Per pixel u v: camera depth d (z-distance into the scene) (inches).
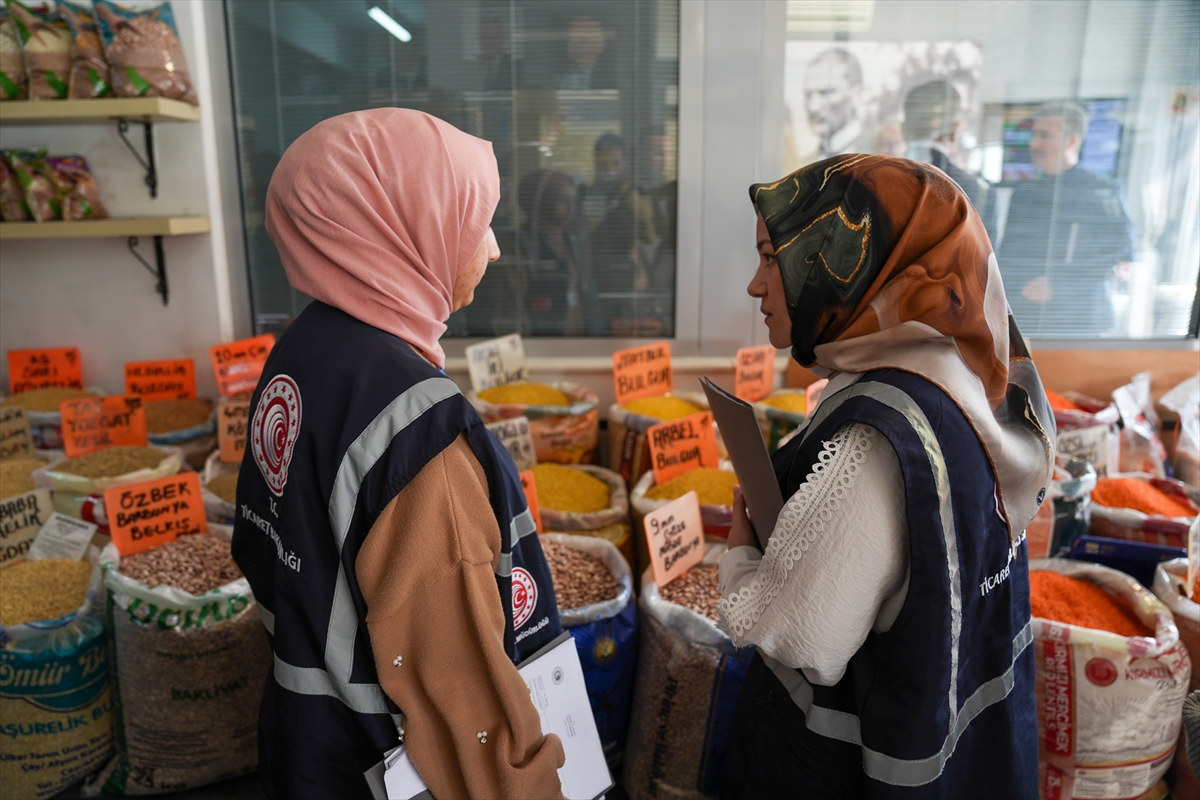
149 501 70.0
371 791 33.8
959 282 31.9
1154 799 61.6
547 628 43.3
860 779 35.4
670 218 99.3
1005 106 94.9
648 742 63.4
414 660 33.1
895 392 31.4
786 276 35.4
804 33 93.2
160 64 84.9
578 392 97.8
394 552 31.9
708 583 68.4
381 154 34.2
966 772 35.4
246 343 95.1
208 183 94.8
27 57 83.0
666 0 92.7
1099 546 73.7
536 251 99.9
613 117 96.0
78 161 90.4
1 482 81.9
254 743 65.6
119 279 97.3
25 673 62.2
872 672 33.4
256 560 37.5
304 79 94.7
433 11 92.8
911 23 92.8
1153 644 56.5
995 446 32.4
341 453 32.1
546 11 92.8
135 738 63.9
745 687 43.9
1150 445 91.0
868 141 96.5
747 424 34.6
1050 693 58.1
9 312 97.9
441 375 33.5
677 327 102.0
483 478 34.2
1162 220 98.0
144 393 97.0
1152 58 93.0
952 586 31.0
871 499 31.0
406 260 34.8
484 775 34.0
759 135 96.0
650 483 83.6
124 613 62.7
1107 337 102.0
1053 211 98.0
